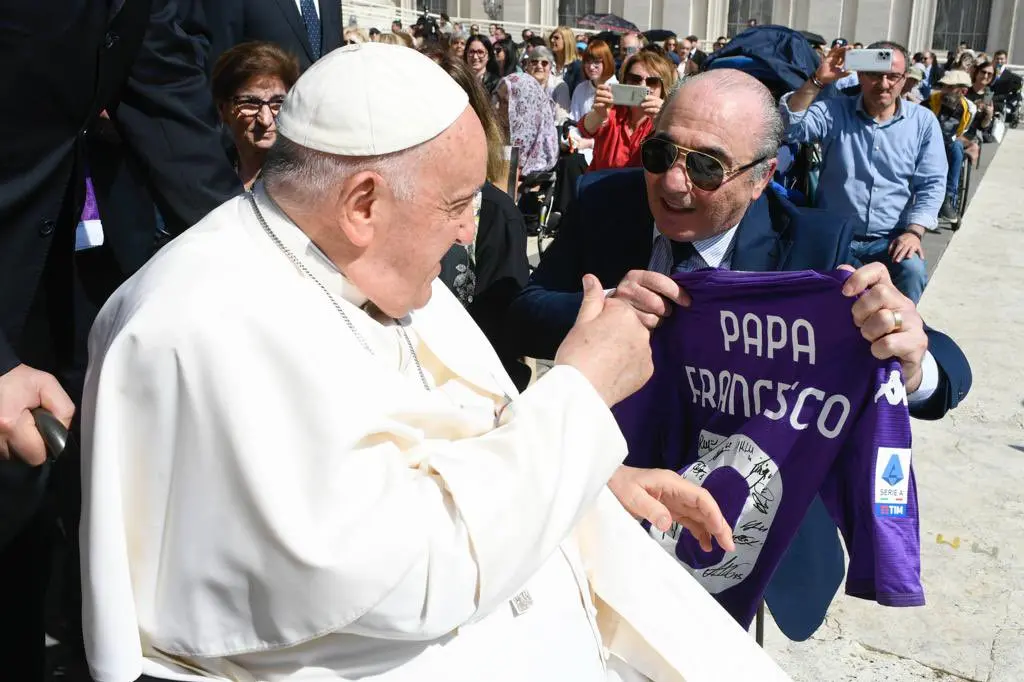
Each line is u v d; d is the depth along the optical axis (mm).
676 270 2141
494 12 37406
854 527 1732
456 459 1291
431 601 1231
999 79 20328
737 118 1902
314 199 1312
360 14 25156
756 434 1773
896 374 1625
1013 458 4203
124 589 1196
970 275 7742
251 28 3744
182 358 1180
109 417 1186
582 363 1456
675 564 1769
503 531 1270
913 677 2717
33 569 2051
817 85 5008
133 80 2346
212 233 1349
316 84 1312
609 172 2330
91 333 1345
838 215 2098
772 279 1701
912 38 33219
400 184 1292
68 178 2119
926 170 5062
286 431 1205
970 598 3102
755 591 1836
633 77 5480
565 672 1495
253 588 1198
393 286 1383
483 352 1754
